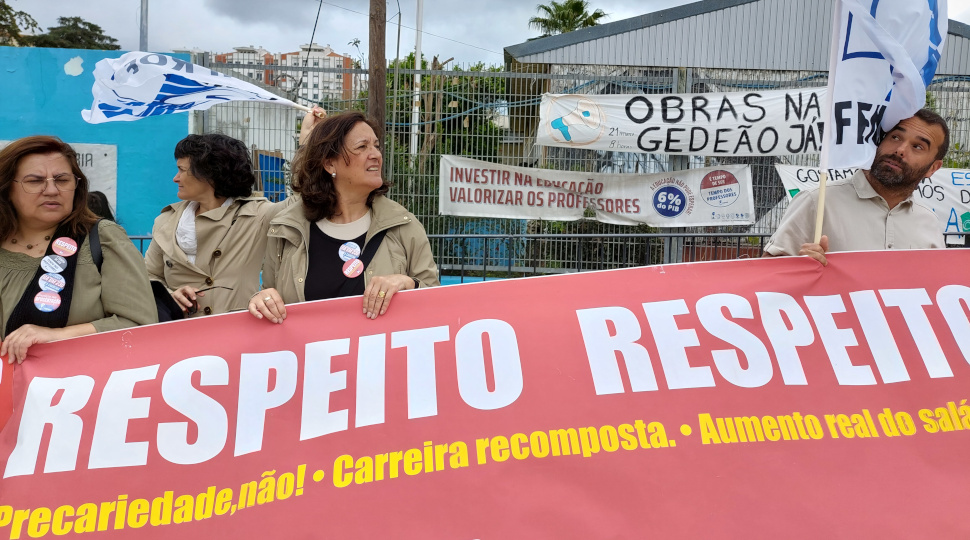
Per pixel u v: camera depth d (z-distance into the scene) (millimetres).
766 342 2693
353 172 2844
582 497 2402
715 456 2486
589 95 8672
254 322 2697
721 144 8703
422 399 2566
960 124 9305
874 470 2486
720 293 2760
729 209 8844
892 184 3055
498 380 2592
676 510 2387
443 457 2471
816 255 2812
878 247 3146
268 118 8945
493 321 2686
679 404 2566
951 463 2518
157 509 2439
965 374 2684
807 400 2602
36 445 2523
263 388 2605
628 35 11320
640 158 9117
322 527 2373
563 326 2682
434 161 9023
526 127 9070
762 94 8625
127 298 2684
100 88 4379
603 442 2488
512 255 8781
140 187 8930
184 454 2512
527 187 8914
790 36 11188
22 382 2586
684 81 9219
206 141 3494
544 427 2508
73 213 2660
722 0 11180
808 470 2475
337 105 9031
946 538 2373
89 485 2471
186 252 3568
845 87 2889
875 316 2760
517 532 2346
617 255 9086
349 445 2498
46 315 2605
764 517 2383
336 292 2867
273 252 3039
